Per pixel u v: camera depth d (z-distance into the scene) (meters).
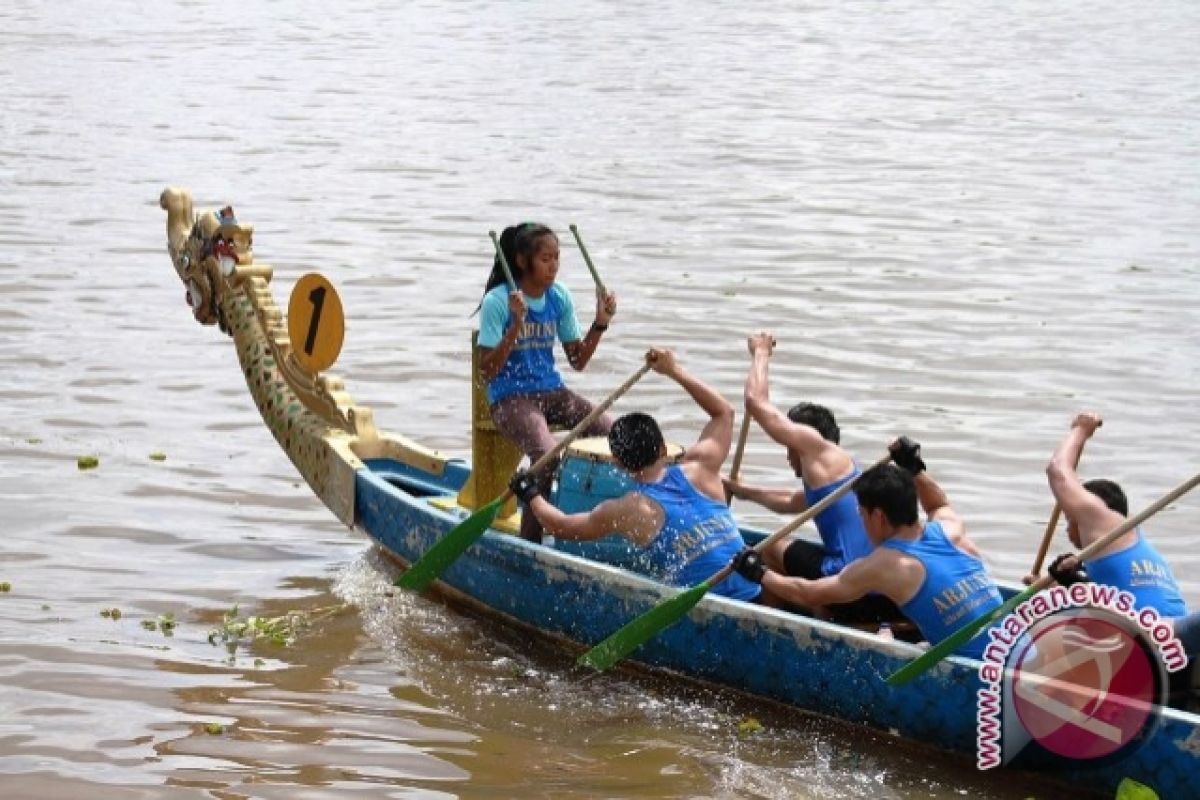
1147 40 106.94
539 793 20.27
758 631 22.45
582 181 60.97
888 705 21.44
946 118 76.00
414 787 20.30
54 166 62.03
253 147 67.06
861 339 41.03
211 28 107.62
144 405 35.31
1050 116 76.81
